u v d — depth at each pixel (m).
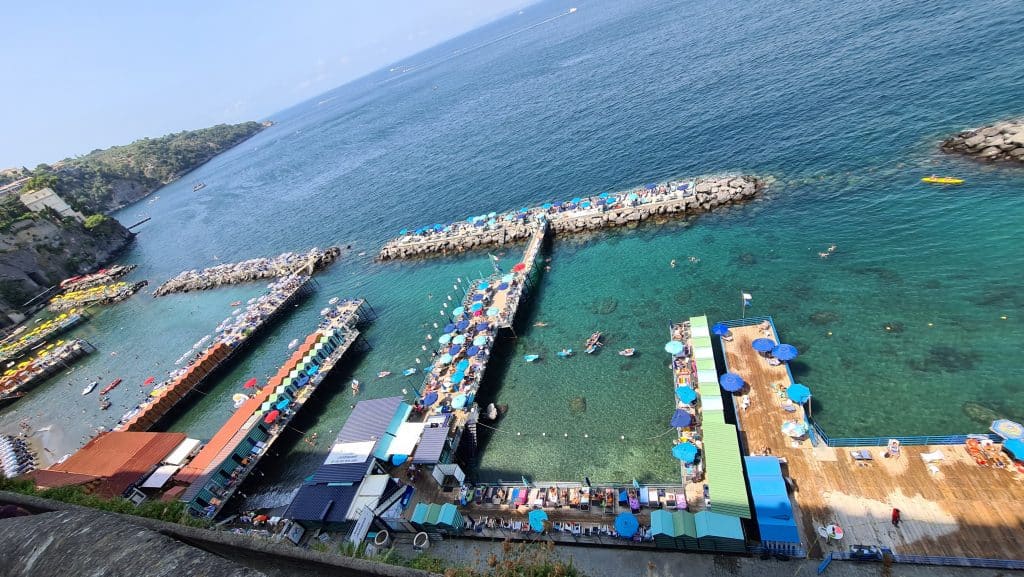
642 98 135.50
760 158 81.75
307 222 137.62
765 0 183.38
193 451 54.59
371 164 181.50
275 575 10.16
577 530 34.97
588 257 75.12
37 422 75.44
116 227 177.88
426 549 37.28
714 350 48.62
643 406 47.31
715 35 165.75
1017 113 63.62
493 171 126.19
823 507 31.98
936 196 58.16
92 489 50.22
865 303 49.00
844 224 60.38
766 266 59.12
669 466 41.06
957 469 31.53
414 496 42.38
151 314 104.75
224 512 48.09
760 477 33.72
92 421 71.44
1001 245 49.09
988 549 27.53
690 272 63.38
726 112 104.19
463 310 67.00
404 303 79.06
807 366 44.56
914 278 49.53
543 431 48.03
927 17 104.38
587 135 125.25
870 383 41.41
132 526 7.90
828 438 36.19
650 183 88.12
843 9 132.88
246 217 165.75
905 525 29.72
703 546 31.72
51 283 138.75
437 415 49.69
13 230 137.62
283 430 55.31
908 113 75.50
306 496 43.34
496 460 46.41
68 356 92.06
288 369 64.62
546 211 89.12
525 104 181.50
